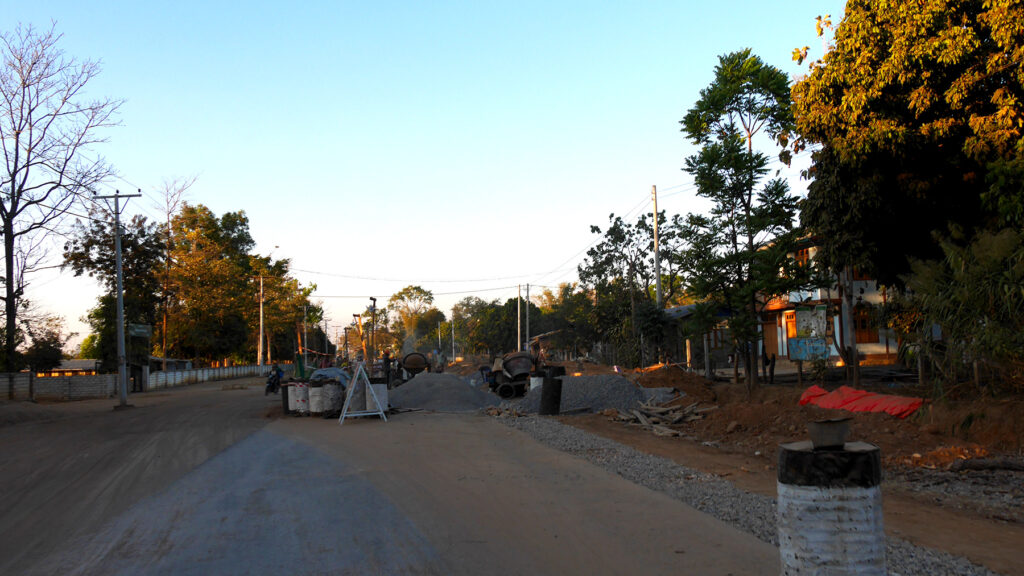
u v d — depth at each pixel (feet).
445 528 22.16
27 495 30.86
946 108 49.96
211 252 212.43
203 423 62.95
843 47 52.85
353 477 32.24
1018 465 32.63
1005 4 43.73
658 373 75.56
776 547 19.33
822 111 53.21
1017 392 39.86
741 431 48.14
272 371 112.57
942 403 41.19
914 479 32.45
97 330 162.50
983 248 36.68
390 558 19.06
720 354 115.75
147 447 46.42
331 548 20.25
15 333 110.83
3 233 101.04
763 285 59.88
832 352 88.43
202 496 28.78
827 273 63.16
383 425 56.80
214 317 217.56
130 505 27.48
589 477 31.32
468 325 288.30
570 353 209.87
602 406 66.64
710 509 24.62
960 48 45.39
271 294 257.55
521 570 17.69
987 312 36.32
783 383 71.05
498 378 98.17
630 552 19.03
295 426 58.23
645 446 44.75
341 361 146.51
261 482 31.71
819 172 58.54
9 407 77.46
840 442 11.00
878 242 56.59
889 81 49.06
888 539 20.95
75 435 56.59
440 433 50.03
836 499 10.55
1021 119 44.24
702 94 68.49
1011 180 42.14
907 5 48.49
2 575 18.54
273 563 18.93
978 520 24.14
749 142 68.18
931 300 38.86
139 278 174.29
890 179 53.26
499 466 34.71
